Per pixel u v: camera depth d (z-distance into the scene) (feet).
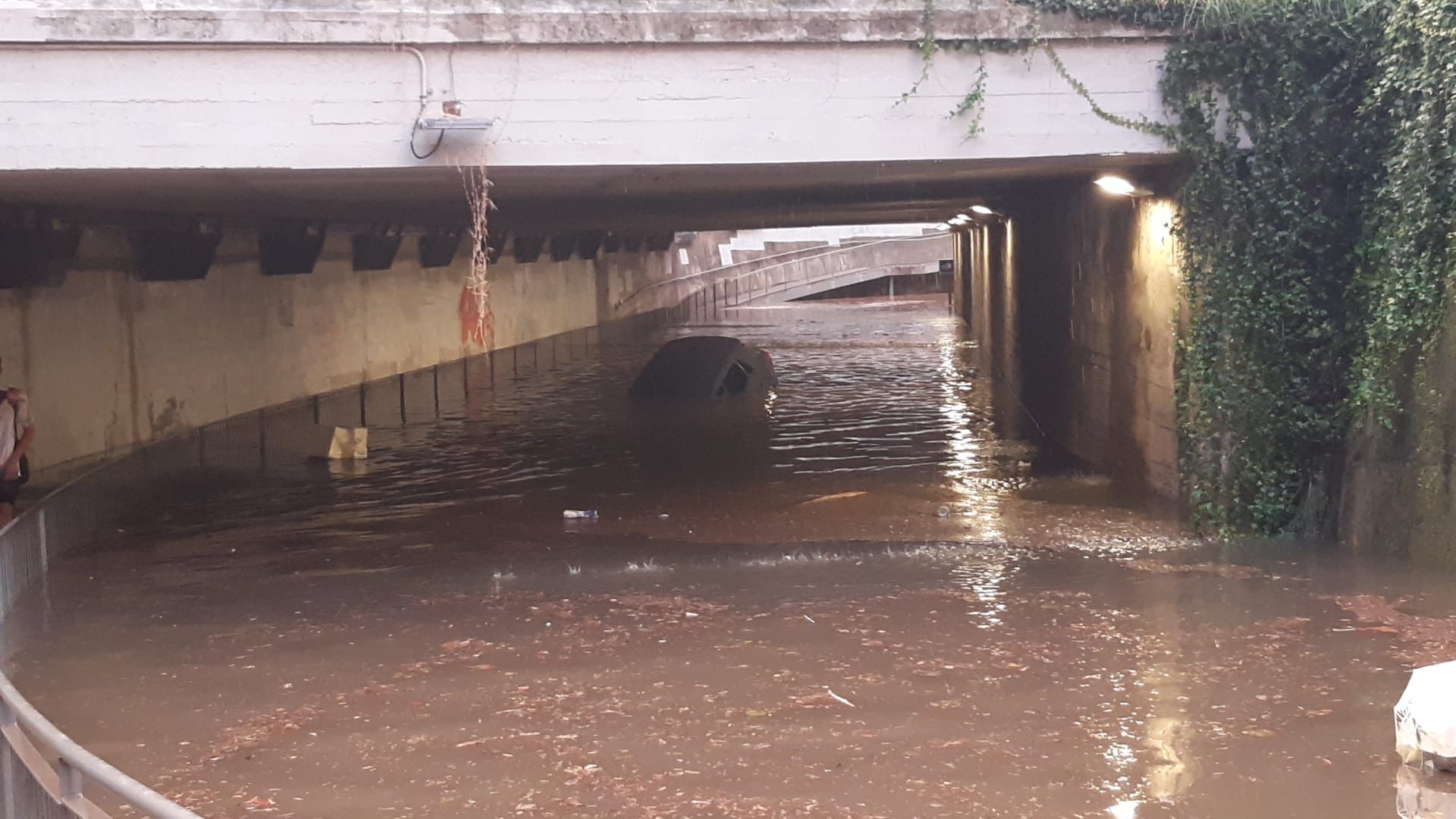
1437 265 33.99
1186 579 34.22
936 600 32.99
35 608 34.68
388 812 20.79
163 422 61.05
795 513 45.68
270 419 70.33
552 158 36.27
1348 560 35.40
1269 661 27.12
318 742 24.02
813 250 180.04
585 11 35.70
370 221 79.36
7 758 15.47
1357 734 23.06
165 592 36.22
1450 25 33.06
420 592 35.53
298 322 75.66
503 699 26.14
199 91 34.76
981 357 102.37
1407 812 19.90
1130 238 47.93
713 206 69.05
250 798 21.49
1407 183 34.50
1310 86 37.29
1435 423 33.96
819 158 36.96
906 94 36.96
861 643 29.35
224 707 26.17
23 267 49.75
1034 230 68.90
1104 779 21.40
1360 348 37.11
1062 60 37.24
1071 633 29.60
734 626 31.07
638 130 36.40
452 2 35.24
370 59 35.27
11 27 33.63
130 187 40.83
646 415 75.82
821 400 80.59
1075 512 43.93
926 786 21.30
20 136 34.27
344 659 29.27
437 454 62.80
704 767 22.34
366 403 82.58
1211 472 39.37
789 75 36.63
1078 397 57.72
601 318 138.31
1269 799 20.48
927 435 65.26
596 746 23.41
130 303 58.49
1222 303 38.65
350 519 46.80
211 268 65.46
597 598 34.37
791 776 21.84
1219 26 36.91
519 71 35.83
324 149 35.40
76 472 52.60
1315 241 38.09
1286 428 38.73
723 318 159.84
